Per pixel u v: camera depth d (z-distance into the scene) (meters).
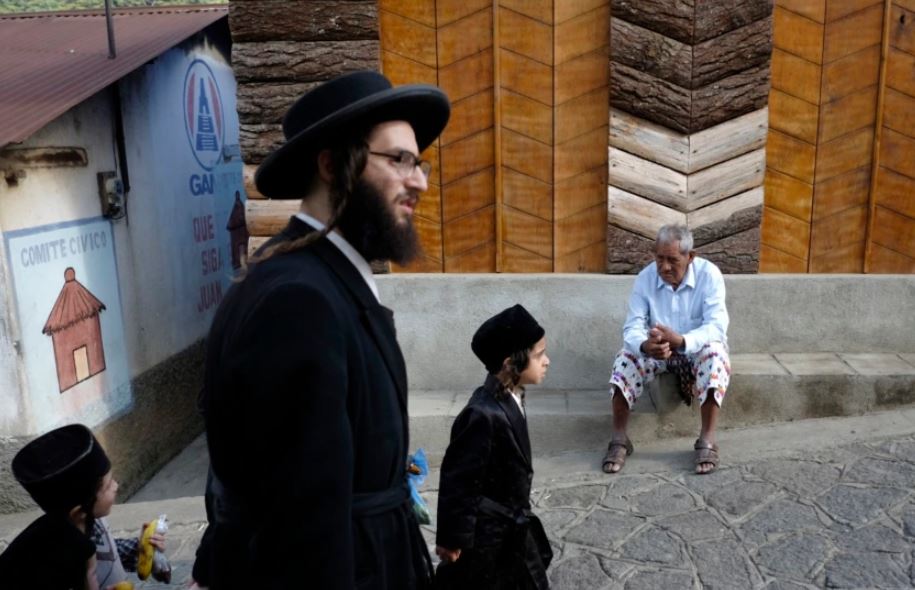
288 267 1.34
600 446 4.27
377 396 1.41
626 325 4.07
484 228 4.69
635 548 3.20
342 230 1.42
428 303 4.66
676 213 4.51
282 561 1.22
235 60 4.41
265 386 1.22
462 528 2.26
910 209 4.56
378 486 1.45
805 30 4.42
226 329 1.33
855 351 4.59
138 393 5.54
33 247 4.39
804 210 4.61
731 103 4.39
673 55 4.33
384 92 1.36
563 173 4.59
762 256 4.67
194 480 5.61
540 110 4.54
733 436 4.17
